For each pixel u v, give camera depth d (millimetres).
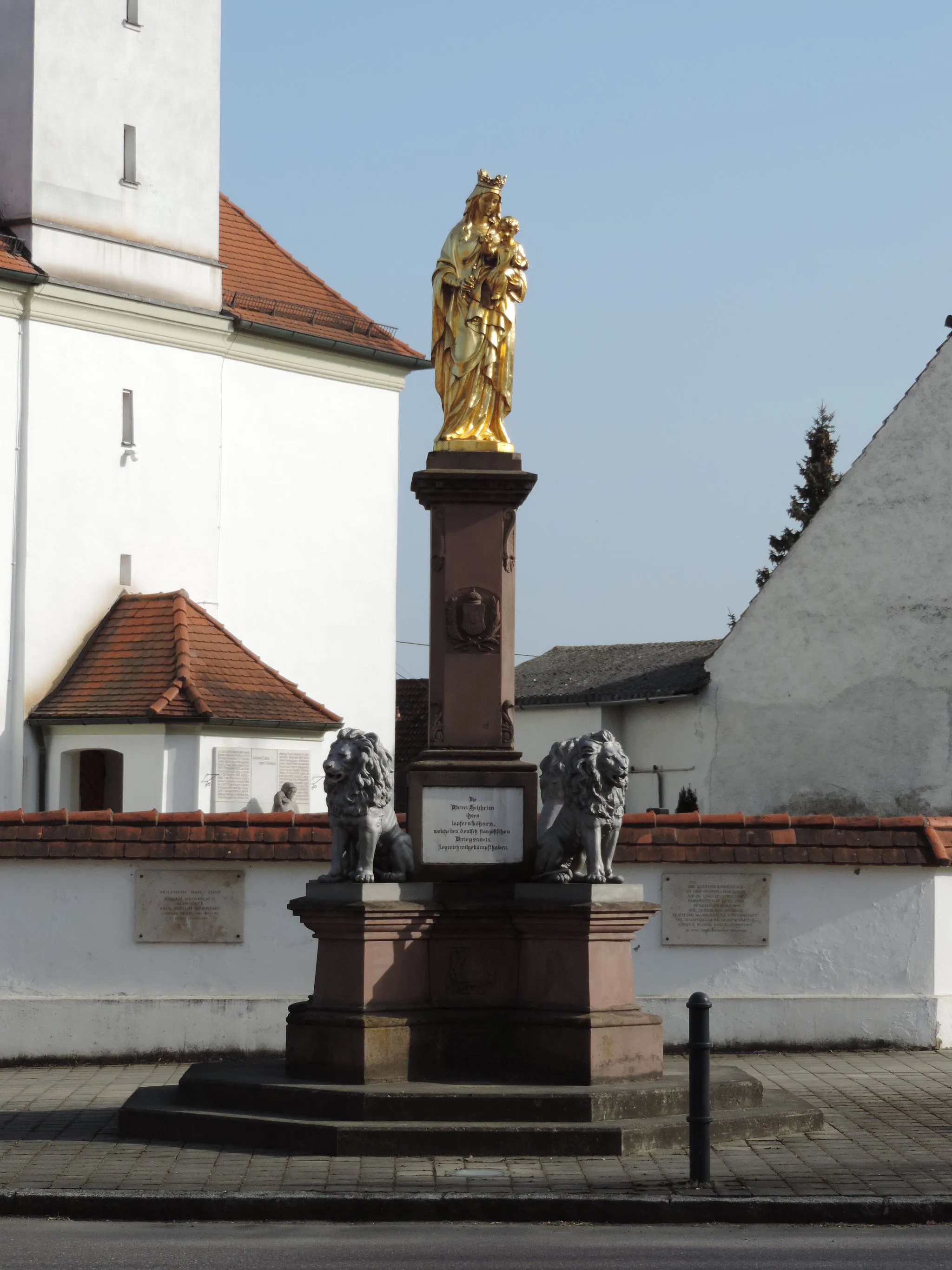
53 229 33156
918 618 37688
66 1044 18031
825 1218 11336
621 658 47812
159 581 34750
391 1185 11852
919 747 37594
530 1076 13969
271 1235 11016
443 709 14711
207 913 18219
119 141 34375
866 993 18484
